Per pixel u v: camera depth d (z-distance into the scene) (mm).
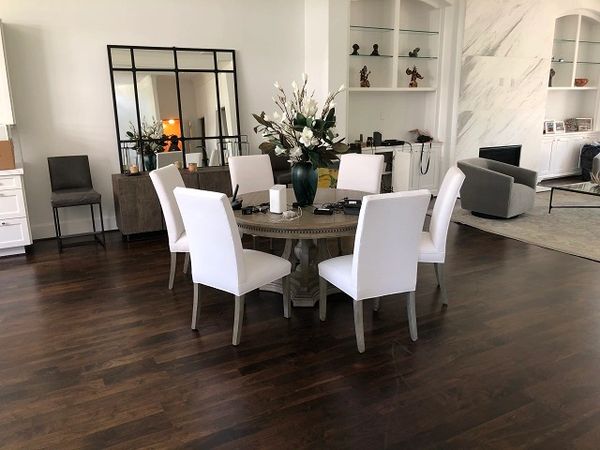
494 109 7445
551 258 4480
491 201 5758
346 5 5977
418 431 2148
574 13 8031
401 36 7000
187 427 2191
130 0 5238
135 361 2768
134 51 5336
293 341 2984
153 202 5152
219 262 2857
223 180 5555
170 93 5594
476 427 2172
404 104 7406
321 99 6250
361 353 2832
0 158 4422
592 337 2988
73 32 5047
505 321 3223
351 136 7066
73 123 5223
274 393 2445
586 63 8867
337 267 2994
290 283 3506
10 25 4758
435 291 3748
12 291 3803
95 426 2205
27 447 2074
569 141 8727
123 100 5355
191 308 3477
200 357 2805
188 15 5570
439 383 2518
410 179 7168
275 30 6148
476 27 6898
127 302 3584
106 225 5582
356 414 2271
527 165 8094
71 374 2637
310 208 3467
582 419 2221
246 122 6176
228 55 5875
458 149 7297
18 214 4566
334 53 6023
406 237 2744
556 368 2645
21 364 2744
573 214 6086
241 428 2182
